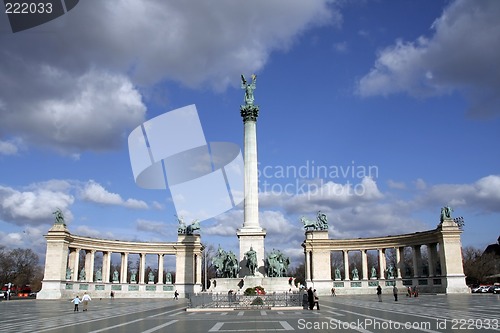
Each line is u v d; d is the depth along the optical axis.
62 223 88.50
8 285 83.44
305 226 111.25
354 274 104.81
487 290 91.62
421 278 94.25
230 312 43.41
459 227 87.94
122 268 101.56
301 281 174.00
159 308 54.31
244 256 76.31
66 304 66.00
